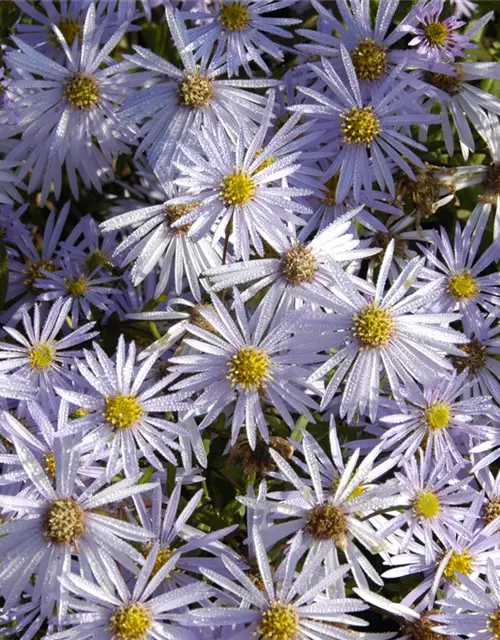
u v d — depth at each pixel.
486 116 0.53
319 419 0.50
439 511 0.48
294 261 0.48
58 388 0.46
